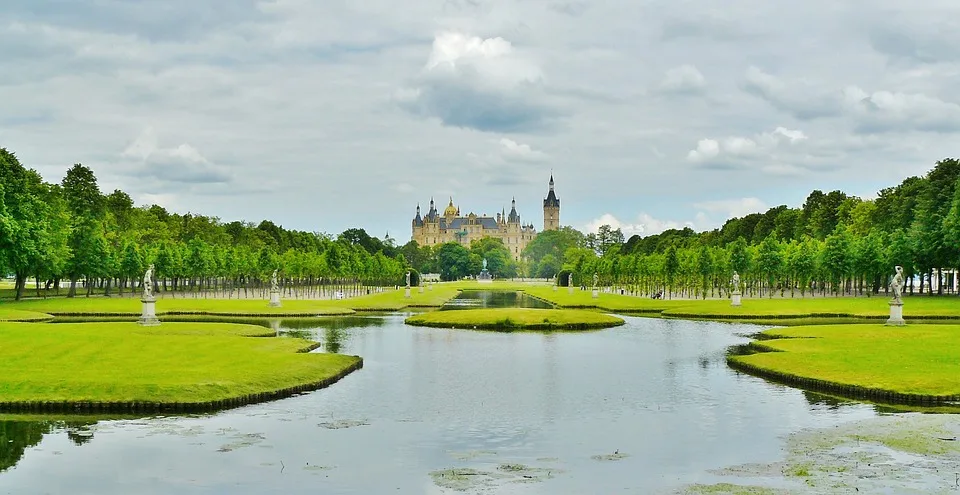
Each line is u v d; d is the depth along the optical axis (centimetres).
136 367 5431
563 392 5184
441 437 4003
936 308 11469
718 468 3456
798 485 3206
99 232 15650
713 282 18650
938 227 14612
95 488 3222
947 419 4322
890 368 5616
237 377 5175
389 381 5612
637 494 3120
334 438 3972
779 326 10031
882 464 3481
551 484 3250
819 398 4969
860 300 14025
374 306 13850
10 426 4166
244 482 3288
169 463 3547
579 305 15025
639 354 7125
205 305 12525
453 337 8612
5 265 11650
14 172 13088
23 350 6006
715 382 5566
